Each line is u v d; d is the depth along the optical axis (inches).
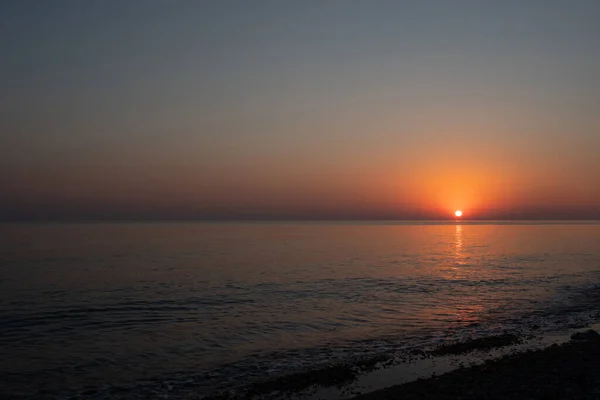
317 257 2578.7
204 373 664.4
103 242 4069.9
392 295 1305.4
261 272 1857.8
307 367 685.9
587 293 1322.6
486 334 869.8
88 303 1195.3
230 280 1624.0
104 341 837.2
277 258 2512.3
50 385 621.0
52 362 716.0
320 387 592.4
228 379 638.5
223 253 2859.3
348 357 730.2
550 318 1002.1
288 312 1079.0
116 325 960.3
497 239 4785.9
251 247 3472.0
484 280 1609.3
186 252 2933.1
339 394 568.4
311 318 1013.8
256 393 576.1
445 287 1453.0
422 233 6801.2
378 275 1759.4
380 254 2802.7
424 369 658.8
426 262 2277.3
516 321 975.0
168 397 577.6
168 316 1042.1
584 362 631.8
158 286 1483.8
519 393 513.3
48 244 3730.3
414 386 557.6
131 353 762.8
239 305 1167.0
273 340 837.8
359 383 605.6
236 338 852.6
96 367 692.7
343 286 1478.8
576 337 796.0
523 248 3326.8
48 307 1143.0
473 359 704.4
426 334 873.5
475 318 1008.2
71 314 1064.2
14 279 1642.5
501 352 739.4
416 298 1257.4
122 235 5649.6
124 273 1822.1
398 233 6801.2
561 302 1186.0
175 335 876.6
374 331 898.7
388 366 675.4
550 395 498.0
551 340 810.2
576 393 502.9
